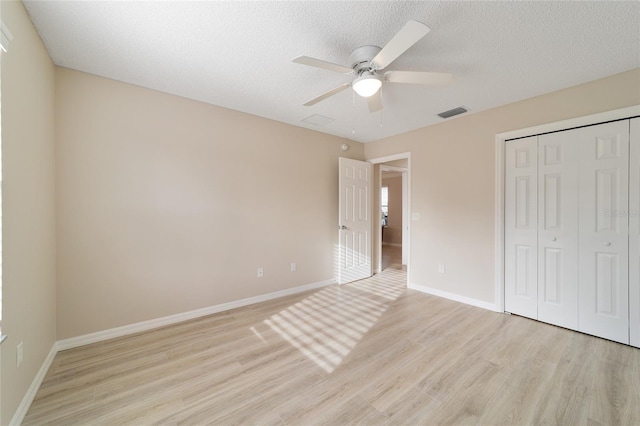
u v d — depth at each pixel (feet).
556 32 5.97
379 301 11.42
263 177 11.43
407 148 13.35
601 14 5.38
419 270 12.84
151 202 8.77
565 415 5.09
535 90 8.81
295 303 11.19
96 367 6.63
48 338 6.66
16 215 4.85
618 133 7.82
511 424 4.90
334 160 14.11
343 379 6.22
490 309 10.37
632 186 7.60
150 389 5.86
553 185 9.00
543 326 8.92
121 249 8.27
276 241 11.88
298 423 4.94
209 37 6.18
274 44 6.46
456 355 7.20
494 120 10.25
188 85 8.55
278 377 6.29
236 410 5.26
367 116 11.27
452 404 5.41
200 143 9.74
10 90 4.62
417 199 12.89
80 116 7.63
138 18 5.53
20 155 5.02
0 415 4.30
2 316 4.38
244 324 9.14
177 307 9.30
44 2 5.04
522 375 6.32
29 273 5.45
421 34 4.90
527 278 9.60
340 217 13.79
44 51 6.39
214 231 10.10
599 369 6.52
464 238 11.16
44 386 5.91
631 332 7.61
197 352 7.36
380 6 5.23
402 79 6.51
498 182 10.12
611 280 7.95
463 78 8.02
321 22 5.69
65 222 7.42
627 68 7.48
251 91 8.98
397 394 5.71
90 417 5.07
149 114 8.72
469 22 5.66
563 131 8.79
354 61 6.65
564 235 8.79
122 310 8.29
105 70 7.62
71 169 7.49
